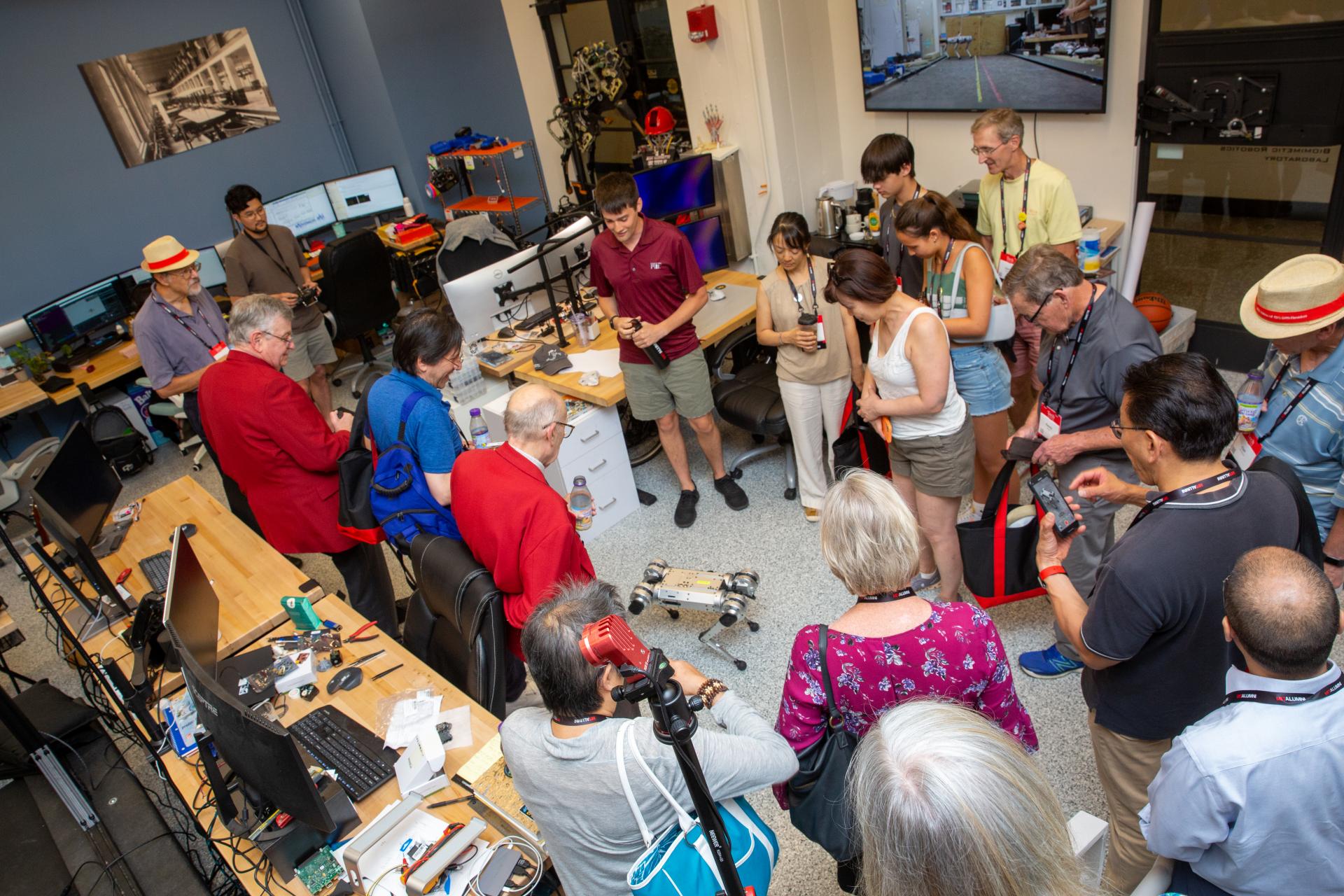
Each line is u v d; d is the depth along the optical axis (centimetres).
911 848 95
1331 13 318
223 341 408
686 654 310
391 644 243
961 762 96
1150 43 371
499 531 217
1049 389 233
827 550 157
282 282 518
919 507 279
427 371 262
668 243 340
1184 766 127
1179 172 389
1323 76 329
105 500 318
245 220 499
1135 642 156
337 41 680
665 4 597
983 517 242
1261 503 152
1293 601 117
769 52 481
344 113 725
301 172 720
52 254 604
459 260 514
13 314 595
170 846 255
